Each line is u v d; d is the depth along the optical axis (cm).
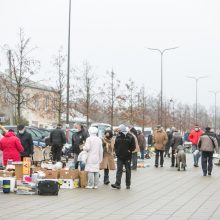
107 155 1931
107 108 6000
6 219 1145
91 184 1795
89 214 1227
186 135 5259
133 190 1752
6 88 4031
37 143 3039
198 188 1820
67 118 3869
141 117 6781
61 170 1794
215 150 2347
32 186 1608
